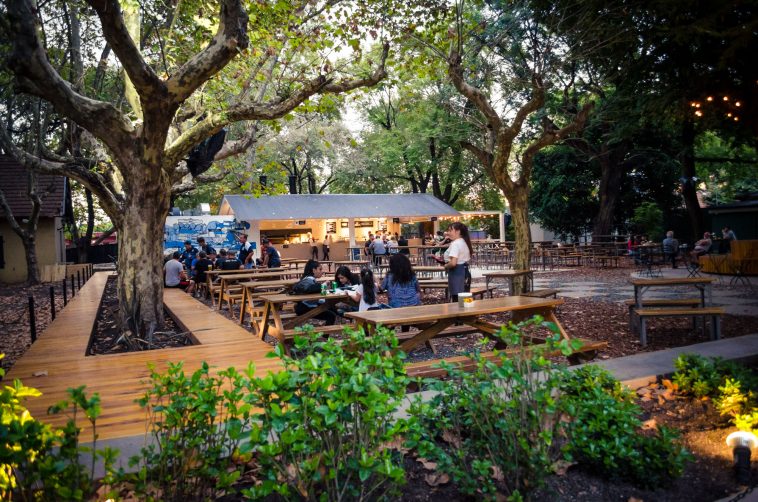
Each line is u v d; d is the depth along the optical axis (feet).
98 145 38.70
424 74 38.96
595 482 11.31
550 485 10.93
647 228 98.22
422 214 106.73
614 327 29.19
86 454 11.10
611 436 11.51
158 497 8.83
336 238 114.42
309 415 8.27
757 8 31.81
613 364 18.21
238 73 32.71
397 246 88.43
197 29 35.50
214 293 49.80
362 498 8.66
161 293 29.66
